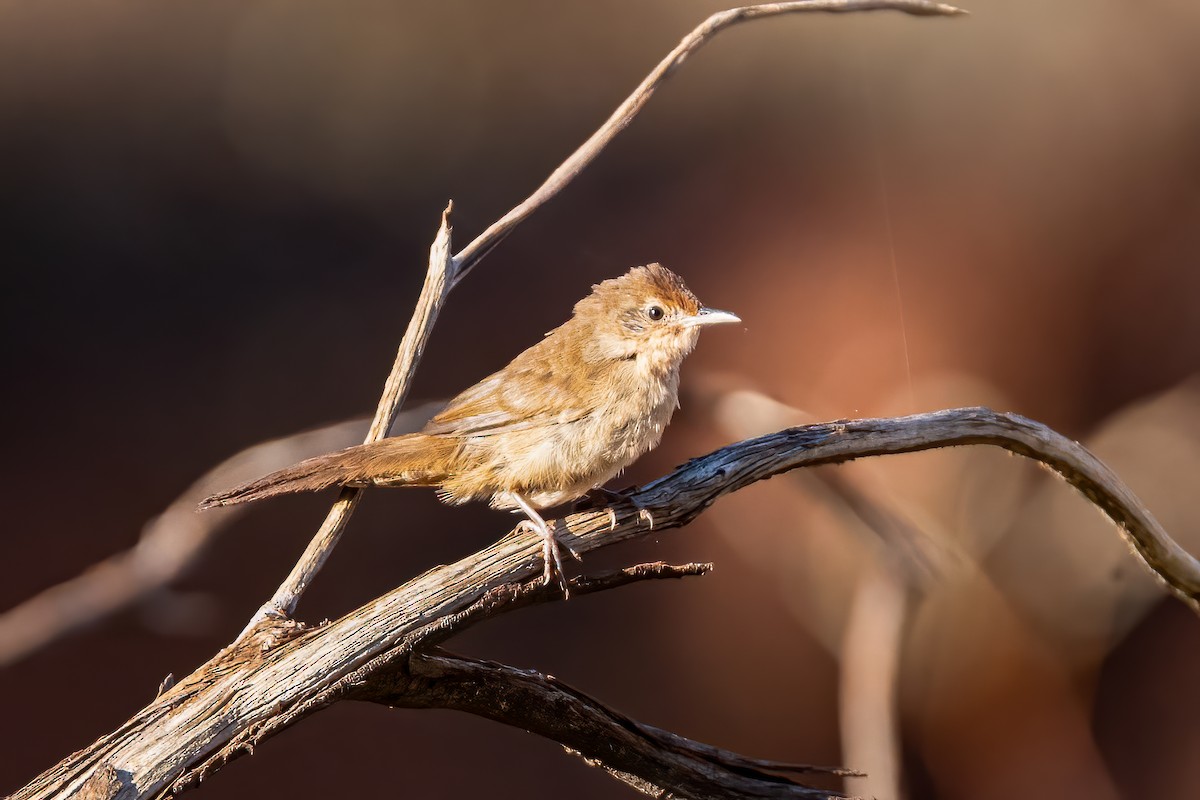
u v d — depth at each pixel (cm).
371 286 1541
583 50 1977
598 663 1174
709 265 1453
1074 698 985
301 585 481
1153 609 1031
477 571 454
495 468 611
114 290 1491
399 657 427
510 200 1666
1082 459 531
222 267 1559
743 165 1609
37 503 1180
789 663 1143
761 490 1157
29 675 1042
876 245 1332
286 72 1872
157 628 793
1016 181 1361
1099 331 1221
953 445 529
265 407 1330
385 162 1739
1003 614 972
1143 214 1300
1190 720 1009
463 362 1430
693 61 1873
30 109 1762
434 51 1922
